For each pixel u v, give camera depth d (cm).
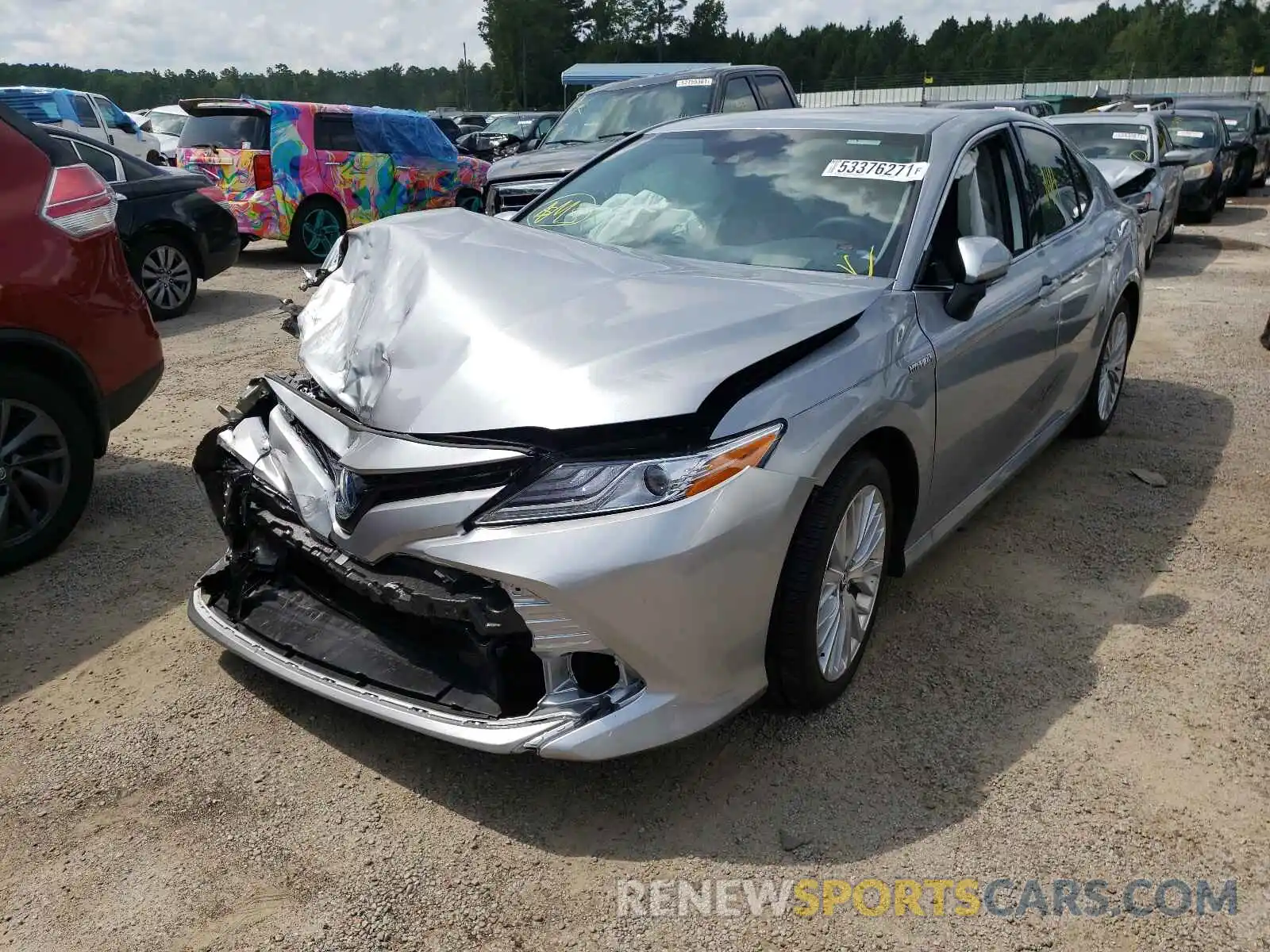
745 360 265
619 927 232
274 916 234
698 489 249
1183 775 284
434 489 256
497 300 286
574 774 283
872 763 288
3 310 379
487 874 247
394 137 1235
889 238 345
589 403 248
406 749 293
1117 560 419
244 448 318
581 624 244
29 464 398
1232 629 363
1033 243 433
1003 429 406
